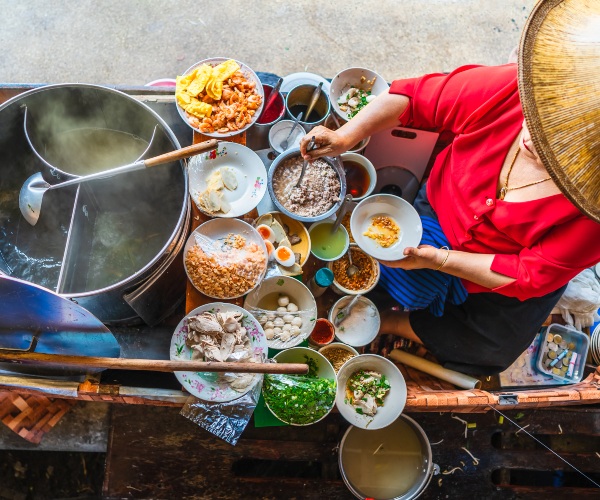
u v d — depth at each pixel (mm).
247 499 2096
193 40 2994
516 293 1735
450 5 3217
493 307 2031
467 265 1744
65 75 2895
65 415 2141
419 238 1968
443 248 1971
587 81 1271
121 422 2107
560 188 1323
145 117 1867
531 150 1552
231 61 2014
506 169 1667
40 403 2035
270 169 1989
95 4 3000
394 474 2135
